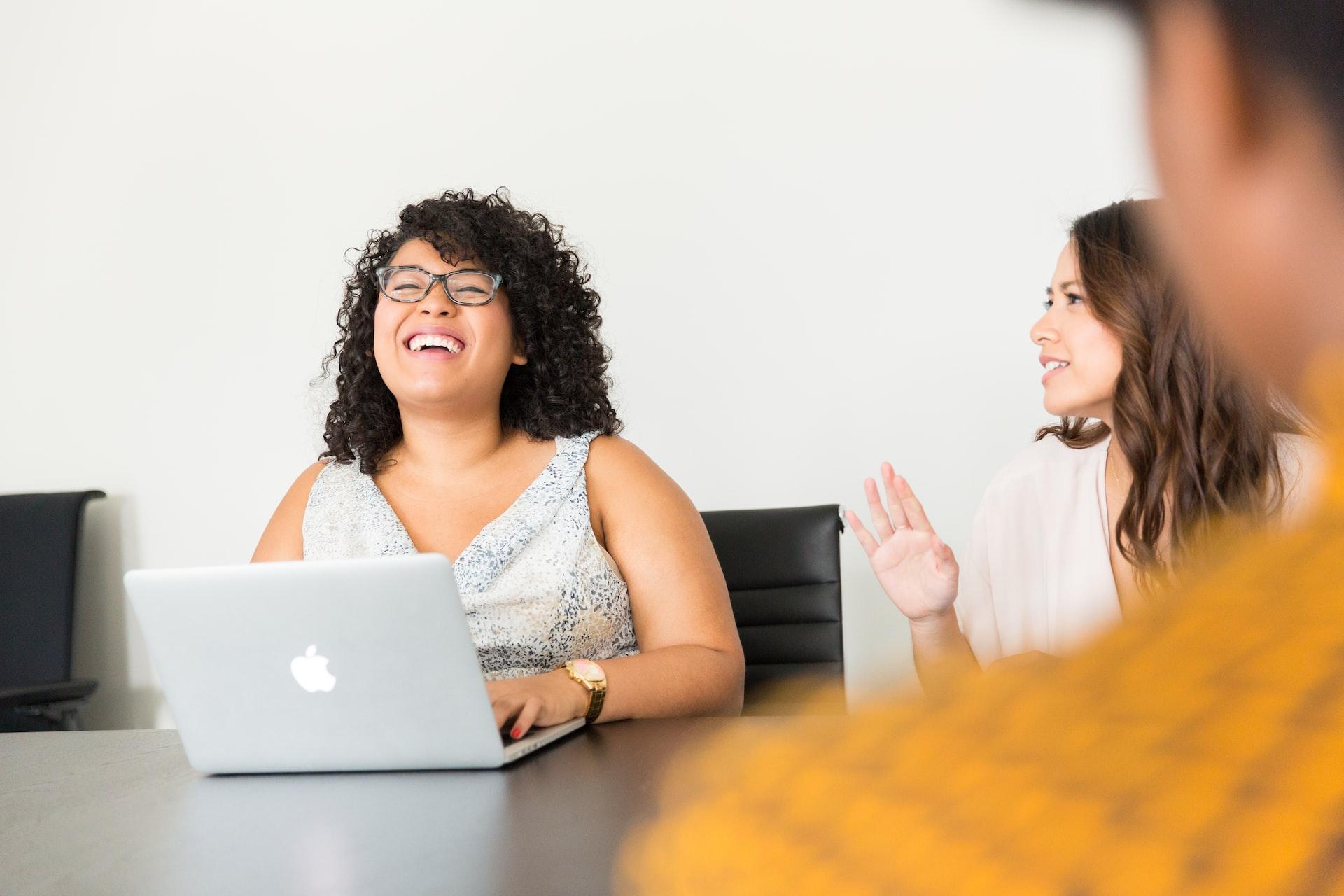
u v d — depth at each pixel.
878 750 0.14
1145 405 1.16
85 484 3.35
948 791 0.13
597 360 1.88
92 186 3.37
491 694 1.18
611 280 3.03
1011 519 1.50
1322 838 0.11
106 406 3.34
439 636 1.00
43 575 2.96
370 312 1.83
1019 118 2.78
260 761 1.09
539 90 3.10
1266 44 0.11
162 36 3.34
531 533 1.66
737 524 2.15
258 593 1.03
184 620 1.05
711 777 0.15
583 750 1.10
